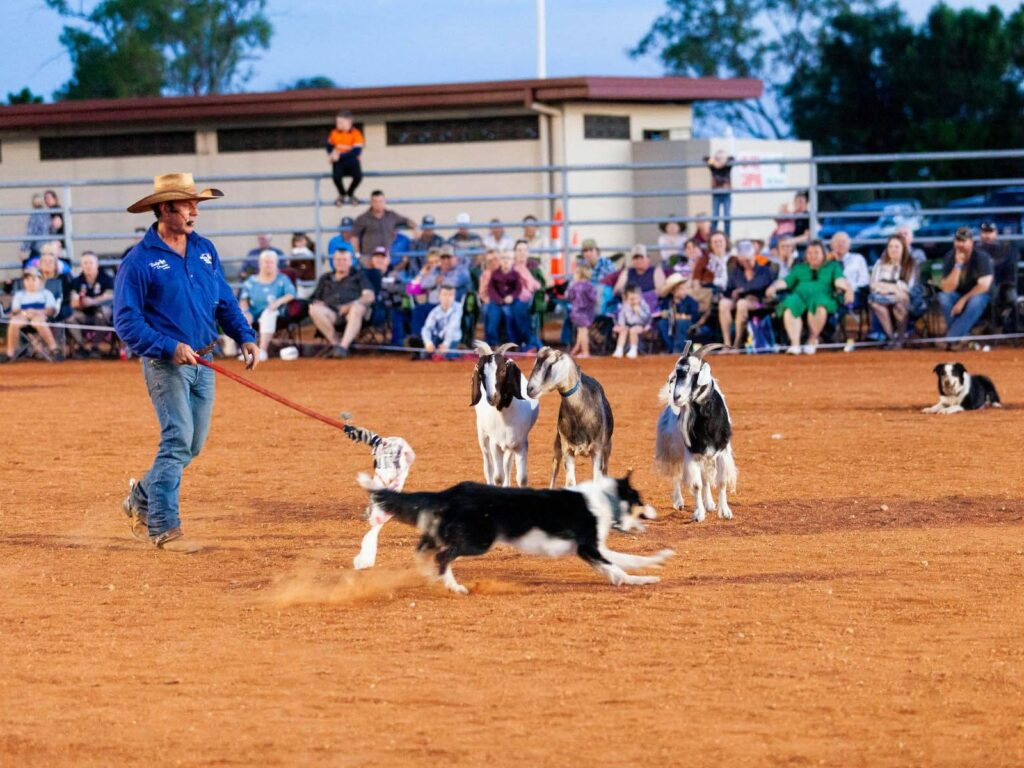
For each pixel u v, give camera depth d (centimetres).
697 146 4041
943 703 706
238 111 3900
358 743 657
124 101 3938
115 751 652
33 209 3209
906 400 2017
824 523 1191
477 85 3831
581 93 3825
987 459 1496
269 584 991
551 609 905
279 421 1902
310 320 3209
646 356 2698
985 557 1046
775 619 873
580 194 3014
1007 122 7025
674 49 8944
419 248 3108
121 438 1770
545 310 2759
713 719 685
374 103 3866
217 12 7406
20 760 644
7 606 935
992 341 2753
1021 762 627
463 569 1031
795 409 1936
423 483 1390
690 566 1030
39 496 1372
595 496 955
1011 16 7294
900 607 901
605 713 695
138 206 1101
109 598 955
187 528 1200
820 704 706
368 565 998
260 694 732
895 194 6475
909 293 2703
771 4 8856
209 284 1139
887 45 7438
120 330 1090
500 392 1239
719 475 1215
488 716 692
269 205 3084
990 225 2766
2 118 3991
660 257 3284
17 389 2358
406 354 2819
